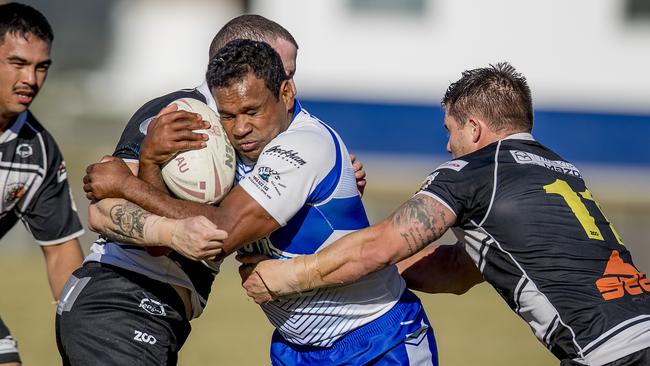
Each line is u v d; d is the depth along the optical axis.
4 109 19.23
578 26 61.25
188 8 80.31
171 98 17.20
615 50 61.25
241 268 16.64
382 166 61.31
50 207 20.80
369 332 16.84
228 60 15.52
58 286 21.17
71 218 21.17
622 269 16.17
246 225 15.38
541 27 61.28
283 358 17.70
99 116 70.88
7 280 43.09
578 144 61.81
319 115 61.91
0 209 20.38
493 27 61.31
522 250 16.03
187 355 31.19
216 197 15.85
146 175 15.86
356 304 16.66
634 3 60.97
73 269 21.27
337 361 16.98
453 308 40.88
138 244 15.75
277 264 16.12
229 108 15.60
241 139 15.88
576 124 61.81
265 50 15.73
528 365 30.73
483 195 16.17
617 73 61.41
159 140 15.59
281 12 61.41
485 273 16.75
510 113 17.14
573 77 61.53
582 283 15.83
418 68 61.44
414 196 16.39
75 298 17.00
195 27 79.94
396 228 15.85
